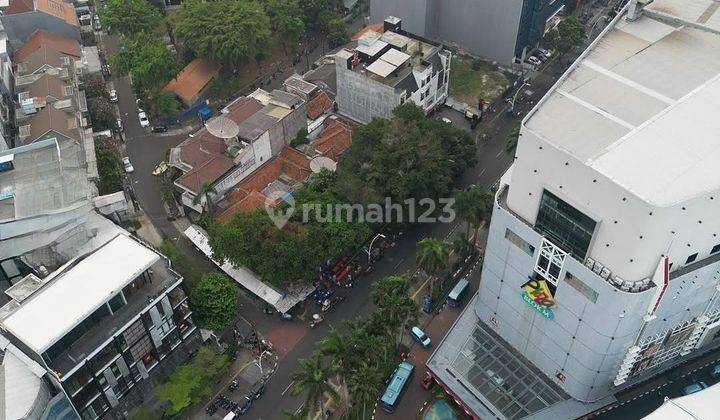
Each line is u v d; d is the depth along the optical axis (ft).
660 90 271.69
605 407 293.84
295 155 431.02
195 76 513.86
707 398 263.70
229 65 531.09
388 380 321.11
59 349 274.77
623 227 232.94
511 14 511.40
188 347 332.60
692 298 269.64
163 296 301.63
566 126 254.68
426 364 312.91
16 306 293.64
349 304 361.71
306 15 581.12
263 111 435.12
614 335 260.42
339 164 400.26
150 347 309.83
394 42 467.52
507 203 280.92
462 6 538.47
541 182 256.11
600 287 248.52
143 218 417.08
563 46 533.14
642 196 222.28
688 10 318.65
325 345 282.77
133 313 293.02
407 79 446.60
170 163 424.87
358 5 627.46
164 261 321.11
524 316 297.94
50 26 539.70
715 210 236.02
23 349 274.57
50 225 353.31
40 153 393.50
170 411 303.68
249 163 415.64
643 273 244.63
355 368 281.54
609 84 276.62
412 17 552.00
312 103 474.49
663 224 226.79
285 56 567.18
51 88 458.09
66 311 278.87
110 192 425.28
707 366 316.40
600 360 272.72
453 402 310.65
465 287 361.30
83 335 284.20
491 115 495.82
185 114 498.69
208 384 318.24
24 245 350.02
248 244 346.33
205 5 532.32
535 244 267.80
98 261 302.86
